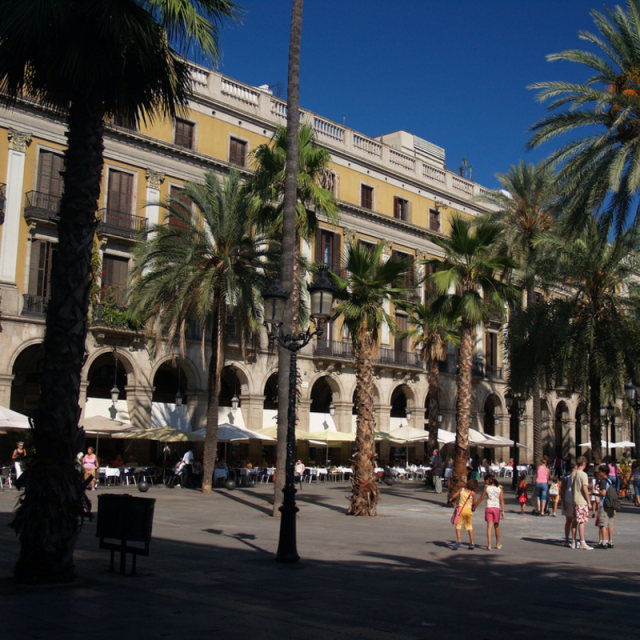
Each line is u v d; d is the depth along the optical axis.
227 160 37.16
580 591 9.39
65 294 9.14
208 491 26.62
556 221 30.02
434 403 36.22
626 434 60.75
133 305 26.92
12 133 29.77
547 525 18.92
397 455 45.56
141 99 10.73
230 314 27.50
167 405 33.91
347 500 25.45
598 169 21.19
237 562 11.08
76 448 9.14
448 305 25.45
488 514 13.92
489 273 24.78
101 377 35.22
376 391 44.09
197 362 35.06
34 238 30.17
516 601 8.62
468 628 7.15
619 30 21.69
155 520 17.06
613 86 21.98
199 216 28.91
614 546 14.89
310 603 8.10
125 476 29.17
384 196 46.12
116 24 8.85
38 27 8.69
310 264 28.17
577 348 25.98
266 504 22.67
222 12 10.70
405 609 7.96
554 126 22.67
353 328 20.62
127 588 8.58
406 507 23.59
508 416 53.78
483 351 52.44
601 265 25.83
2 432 27.11
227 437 30.16
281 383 19.31
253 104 38.94
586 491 14.45
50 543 8.70
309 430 39.50
